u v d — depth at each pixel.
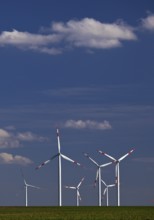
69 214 194.75
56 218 166.00
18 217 173.12
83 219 161.00
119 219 158.12
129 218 161.25
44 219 163.00
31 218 167.12
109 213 198.12
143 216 168.62
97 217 168.25
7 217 173.62
